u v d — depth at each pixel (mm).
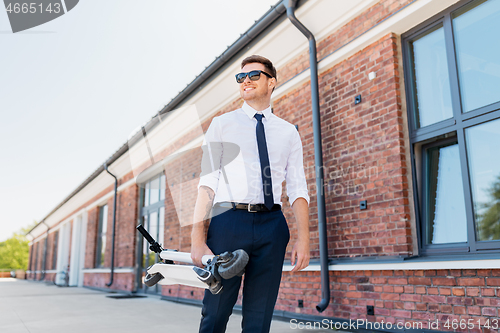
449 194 3576
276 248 1537
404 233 3646
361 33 4281
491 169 3238
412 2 3752
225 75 6129
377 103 4070
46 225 22141
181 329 4316
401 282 3574
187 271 1189
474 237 3281
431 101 3805
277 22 5062
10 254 49438
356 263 3945
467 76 3496
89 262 14422
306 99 4973
